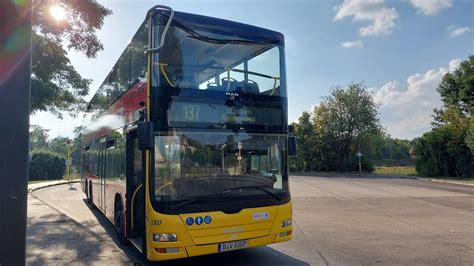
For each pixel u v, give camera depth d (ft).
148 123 18.53
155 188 18.60
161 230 18.20
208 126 19.99
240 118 20.90
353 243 27.73
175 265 22.16
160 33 19.65
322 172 143.84
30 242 27.17
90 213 43.39
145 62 20.51
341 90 144.56
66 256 23.52
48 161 134.92
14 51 6.25
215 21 21.13
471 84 127.03
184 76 19.90
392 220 38.01
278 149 21.85
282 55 22.93
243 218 19.81
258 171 20.90
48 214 40.27
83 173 53.98
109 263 22.12
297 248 26.18
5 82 6.15
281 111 22.36
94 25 50.72
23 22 6.34
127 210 24.61
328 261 22.81
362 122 140.46
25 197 6.35
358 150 142.82
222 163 19.98
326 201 53.83
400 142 278.67
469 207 47.60
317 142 147.64
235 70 21.31
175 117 19.35
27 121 6.38
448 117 124.26
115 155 29.45
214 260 23.17
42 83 69.82
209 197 19.16
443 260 22.99
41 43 50.39
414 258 23.47
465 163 103.30
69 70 78.28
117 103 29.40
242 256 24.04
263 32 22.48
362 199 56.18
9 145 6.18
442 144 108.17
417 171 116.47
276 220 20.88
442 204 50.47
